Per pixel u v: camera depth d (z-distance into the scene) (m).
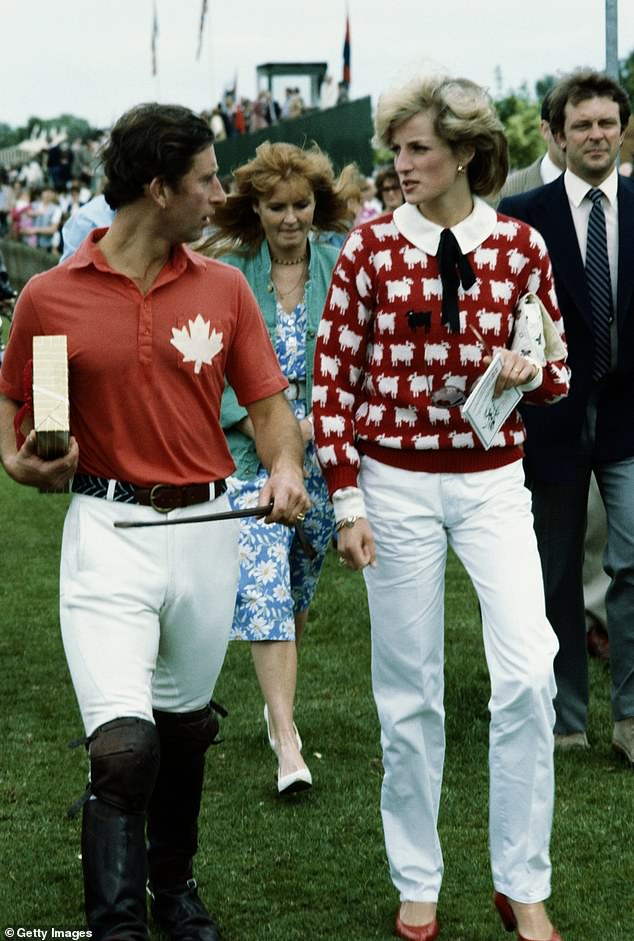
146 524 3.35
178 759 3.64
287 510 3.47
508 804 3.56
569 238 4.74
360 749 5.13
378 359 3.64
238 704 5.65
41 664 6.31
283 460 3.55
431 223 3.58
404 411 3.63
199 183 3.30
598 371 4.81
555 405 4.81
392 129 3.59
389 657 3.72
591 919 3.81
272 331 4.89
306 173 4.81
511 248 3.63
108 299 3.33
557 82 4.78
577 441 4.82
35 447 3.18
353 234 3.66
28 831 4.44
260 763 5.02
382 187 7.94
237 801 4.66
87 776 4.92
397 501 3.65
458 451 3.62
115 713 3.24
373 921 3.83
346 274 3.66
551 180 5.42
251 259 4.92
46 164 32.62
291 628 4.76
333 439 3.67
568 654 5.06
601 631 6.24
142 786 3.22
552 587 5.00
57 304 3.33
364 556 3.62
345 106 16.36
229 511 3.48
